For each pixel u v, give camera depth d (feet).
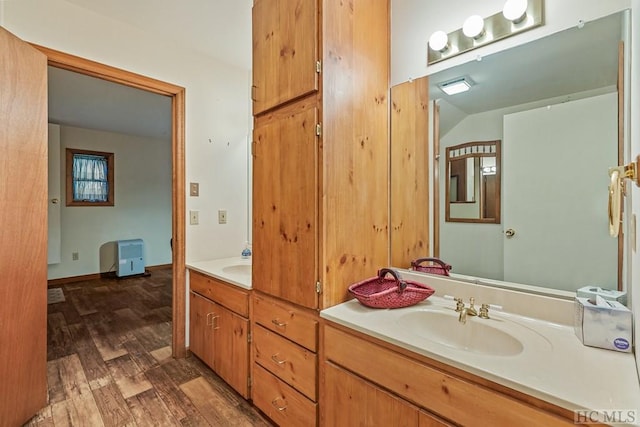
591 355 2.98
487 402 2.75
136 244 17.02
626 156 3.50
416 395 3.25
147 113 13.46
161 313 11.24
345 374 4.00
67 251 15.64
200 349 7.45
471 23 4.54
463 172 4.84
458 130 4.86
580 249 3.84
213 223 8.57
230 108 8.92
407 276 5.29
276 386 5.16
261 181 5.38
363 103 4.99
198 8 6.51
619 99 3.54
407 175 5.37
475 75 4.67
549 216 4.07
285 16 4.86
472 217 4.76
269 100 5.19
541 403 2.47
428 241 5.18
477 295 4.56
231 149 8.96
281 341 5.05
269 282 5.24
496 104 4.50
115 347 8.48
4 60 4.99
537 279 4.16
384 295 4.25
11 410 5.16
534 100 4.17
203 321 7.30
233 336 6.18
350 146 4.76
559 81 3.96
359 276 4.93
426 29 5.15
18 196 5.25
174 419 5.59
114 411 5.80
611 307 3.12
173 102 7.95
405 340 3.35
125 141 17.53
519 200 4.33
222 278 6.45
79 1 6.23
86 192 16.39
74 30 6.31
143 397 6.23
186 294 7.97
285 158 4.89
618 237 3.53
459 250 4.89
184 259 7.97
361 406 3.80
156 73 7.47
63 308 11.74
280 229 5.00
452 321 4.11
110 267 17.03
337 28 4.55
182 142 7.94
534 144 4.18
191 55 8.09
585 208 3.80
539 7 4.07
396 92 5.48
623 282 3.50
